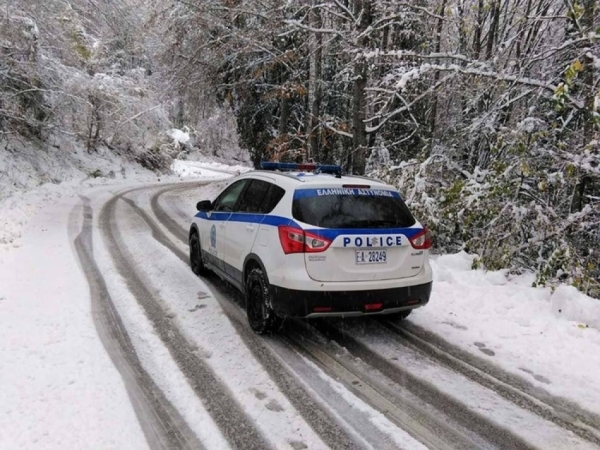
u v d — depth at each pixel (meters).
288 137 14.86
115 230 10.57
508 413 3.65
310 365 4.38
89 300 5.88
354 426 3.43
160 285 6.65
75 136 22.19
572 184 7.66
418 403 3.76
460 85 9.97
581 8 6.87
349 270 4.52
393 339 5.02
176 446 3.17
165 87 15.80
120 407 3.58
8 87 15.59
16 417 3.38
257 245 5.03
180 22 13.70
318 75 14.29
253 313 5.11
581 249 7.71
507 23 11.27
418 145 12.89
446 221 8.70
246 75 15.22
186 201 16.98
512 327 5.36
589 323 5.37
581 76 7.60
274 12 11.90
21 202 12.73
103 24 19.73
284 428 3.39
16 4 14.34
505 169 7.81
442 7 11.73
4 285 6.23
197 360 4.41
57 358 4.29
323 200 4.70
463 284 6.82
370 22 10.69
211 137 34.19
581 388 4.03
